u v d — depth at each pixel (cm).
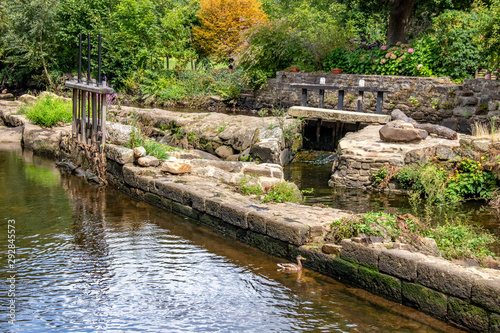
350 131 1409
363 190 971
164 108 2173
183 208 744
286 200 726
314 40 1972
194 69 2636
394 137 1058
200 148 1302
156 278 525
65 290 495
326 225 575
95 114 966
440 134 1138
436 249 509
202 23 2773
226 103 2173
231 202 672
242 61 2159
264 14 2733
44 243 624
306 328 420
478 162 923
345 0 2175
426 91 1552
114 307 460
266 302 470
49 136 1252
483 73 1611
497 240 666
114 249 609
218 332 415
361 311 448
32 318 437
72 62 2861
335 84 1792
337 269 518
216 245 627
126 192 883
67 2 2756
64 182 962
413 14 1989
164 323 430
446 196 902
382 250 475
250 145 1227
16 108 1667
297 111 1415
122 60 2666
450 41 1634
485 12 1638
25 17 2631
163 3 3222
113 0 2867
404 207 840
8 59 2644
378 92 1506
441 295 424
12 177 991
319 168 1201
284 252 577
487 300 389
